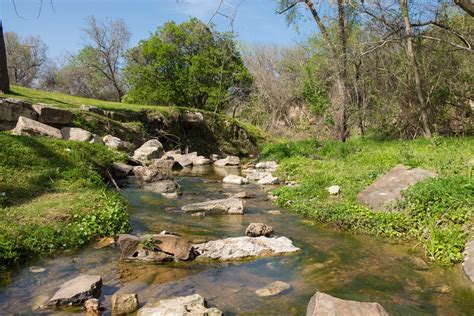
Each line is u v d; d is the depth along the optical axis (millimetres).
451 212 6836
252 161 21672
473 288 5035
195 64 40031
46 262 5648
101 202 7953
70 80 60469
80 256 5918
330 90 26656
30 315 4188
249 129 33188
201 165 20016
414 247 6609
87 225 6832
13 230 6074
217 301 4598
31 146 10281
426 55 22219
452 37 20875
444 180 7879
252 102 41750
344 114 23172
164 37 42094
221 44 39594
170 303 4242
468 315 4336
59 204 7531
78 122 16734
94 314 4203
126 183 11805
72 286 4656
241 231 7473
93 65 52562
